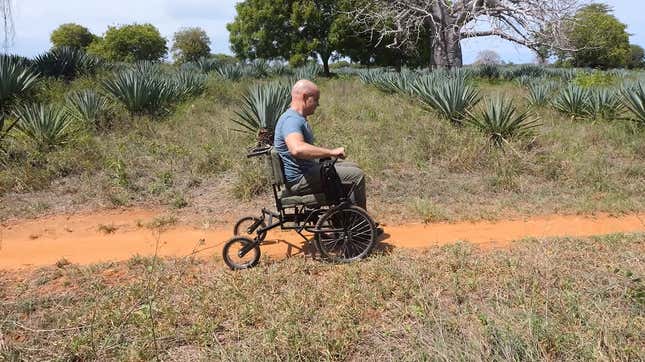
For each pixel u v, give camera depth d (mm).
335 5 32062
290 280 4285
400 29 24438
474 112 9883
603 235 5234
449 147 8383
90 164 7508
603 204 6312
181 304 3898
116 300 3971
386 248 5113
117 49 51219
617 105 11320
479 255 4754
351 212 4660
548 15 21281
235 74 21688
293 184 4594
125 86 10953
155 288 4160
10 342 3424
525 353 3014
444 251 4867
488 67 25984
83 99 10344
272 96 9211
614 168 7660
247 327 3602
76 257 5059
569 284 3975
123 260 4918
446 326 3436
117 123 10031
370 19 26750
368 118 11125
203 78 16531
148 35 51594
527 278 4113
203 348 3314
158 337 3449
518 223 5883
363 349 3312
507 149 8320
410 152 8352
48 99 12453
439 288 4047
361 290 4008
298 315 3639
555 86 16531
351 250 4828
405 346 3252
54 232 5734
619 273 4148
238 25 36969
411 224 5875
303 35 33531
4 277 4562
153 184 7016
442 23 24047
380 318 3684
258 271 4453
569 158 7906
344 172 4719
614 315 3512
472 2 22469
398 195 6766
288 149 4398
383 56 33844
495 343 3158
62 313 3783
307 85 4488
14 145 7977
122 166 7457
